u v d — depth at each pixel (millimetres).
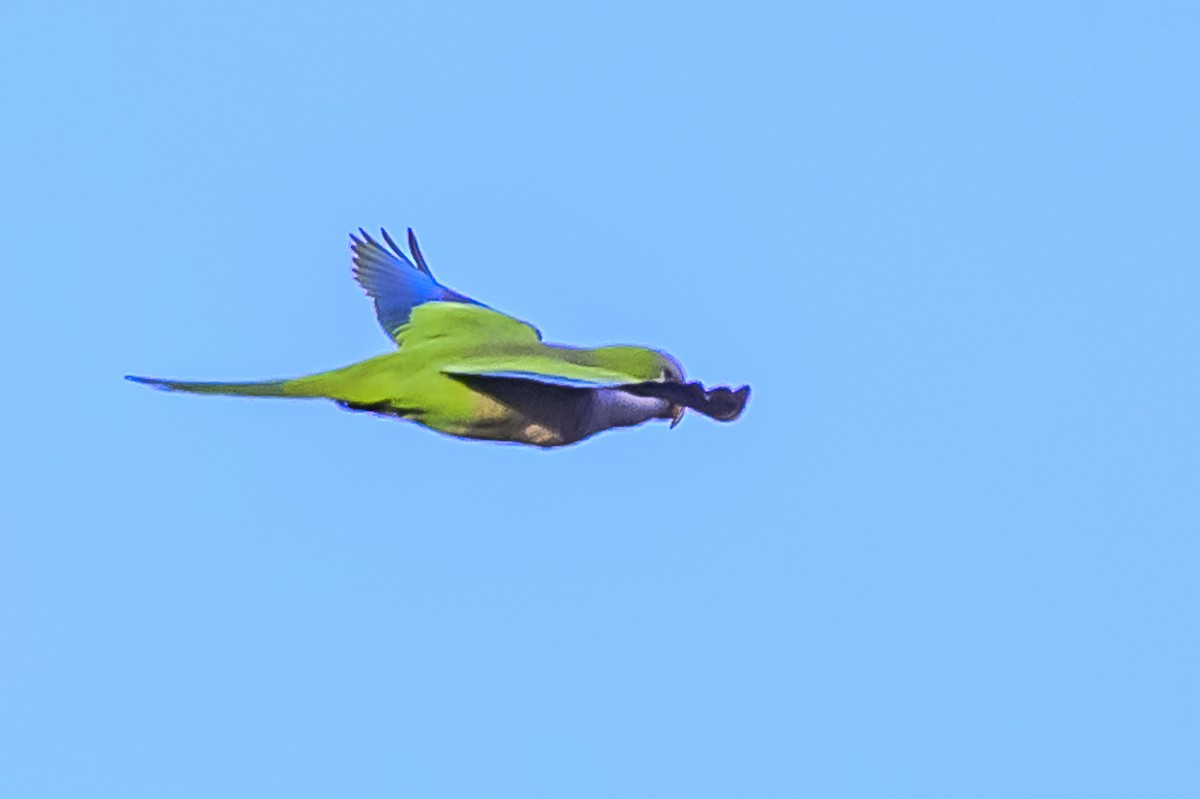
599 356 15359
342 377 14742
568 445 15312
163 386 14469
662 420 15859
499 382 14820
